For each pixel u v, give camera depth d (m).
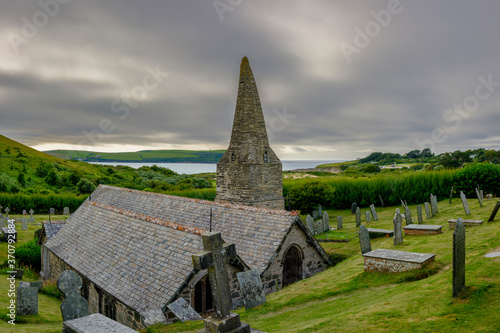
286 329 10.10
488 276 10.15
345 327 9.25
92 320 9.23
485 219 22.27
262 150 28.33
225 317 7.54
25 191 64.56
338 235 27.27
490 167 36.16
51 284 21.30
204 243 7.57
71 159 100.38
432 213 28.98
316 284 15.33
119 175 89.75
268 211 18.58
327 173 74.06
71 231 23.72
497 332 7.51
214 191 51.78
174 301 12.52
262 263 16.11
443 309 9.03
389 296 11.44
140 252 16.64
